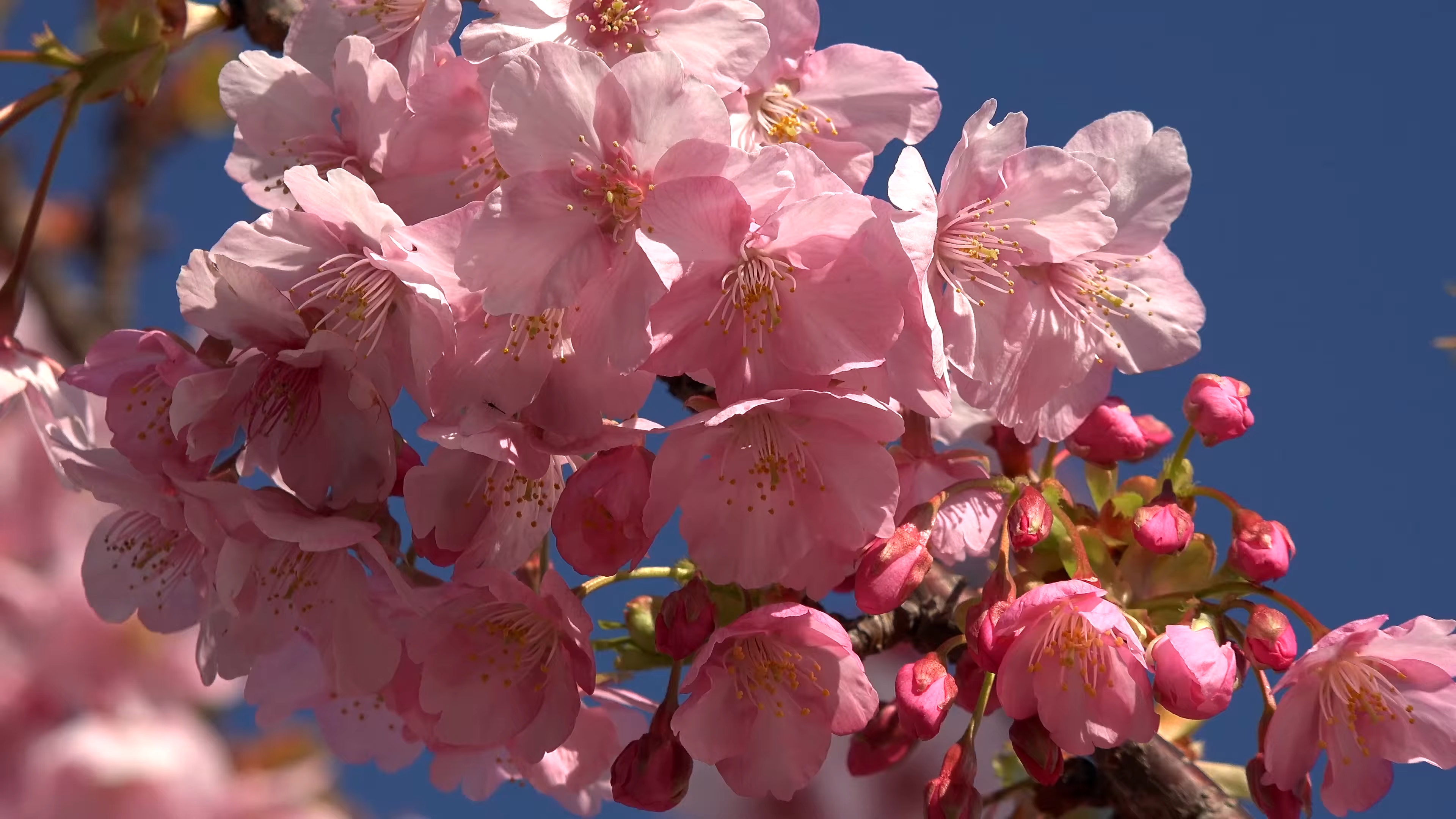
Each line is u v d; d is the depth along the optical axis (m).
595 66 0.30
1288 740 0.33
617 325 0.30
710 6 0.32
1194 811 0.34
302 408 0.32
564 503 0.31
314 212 0.31
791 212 0.30
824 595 0.32
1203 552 0.34
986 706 0.33
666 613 0.32
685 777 0.32
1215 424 0.34
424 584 0.33
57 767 0.32
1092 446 0.34
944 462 0.34
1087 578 0.32
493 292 0.30
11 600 0.34
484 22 0.32
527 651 0.33
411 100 0.32
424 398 0.31
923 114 0.34
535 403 0.31
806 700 0.32
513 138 0.30
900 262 0.30
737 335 0.31
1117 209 0.34
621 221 0.30
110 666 0.34
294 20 0.34
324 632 0.33
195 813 0.32
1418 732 0.32
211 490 0.32
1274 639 0.32
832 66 0.33
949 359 0.32
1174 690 0.31
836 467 0.31
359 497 0.32
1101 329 0.34
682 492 0.31
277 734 0.34
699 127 0.30
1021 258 0.33
